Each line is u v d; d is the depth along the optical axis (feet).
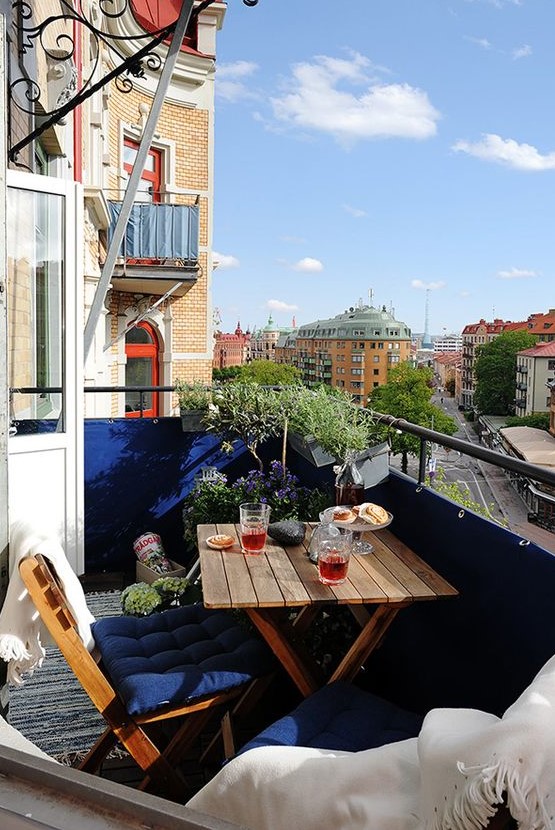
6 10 12.21
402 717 6.22
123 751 8.13
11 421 11.88
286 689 9.62
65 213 12.06
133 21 37.17
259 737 5.81
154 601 10.76
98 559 14.79
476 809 3.16
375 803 4.21
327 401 11.30
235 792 4.70
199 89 43.65
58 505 12.35
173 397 44.37
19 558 6.16
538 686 3.52
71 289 12.26
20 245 11.77
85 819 2.02
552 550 6.05
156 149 42.80
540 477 6.13
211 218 45.06
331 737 5.88
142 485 14.90
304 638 9.27
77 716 8.93
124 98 38.99
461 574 7.43
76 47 25.41
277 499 11.71
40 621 6.37
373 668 9.89
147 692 6.70
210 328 46.09
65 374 12.21
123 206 14.61
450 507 7.66
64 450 12.41
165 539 15.10
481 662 7.02
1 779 2.20
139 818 2.00
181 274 35.96
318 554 7.25
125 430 14.75
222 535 8.41
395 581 7.10
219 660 7.37
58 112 12.19
